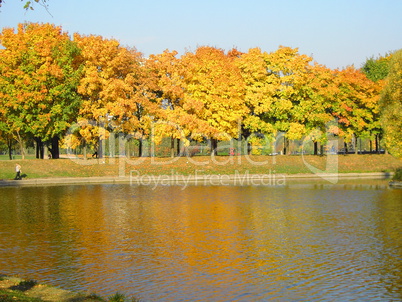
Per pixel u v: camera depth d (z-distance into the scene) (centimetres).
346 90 7100
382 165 6962
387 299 1598
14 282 1606
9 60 5672
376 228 2680
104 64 6103
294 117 6925
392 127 5025
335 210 3328
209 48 6744
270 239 2417
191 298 1595
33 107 5772
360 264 1977
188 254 2128
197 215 3119
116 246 2267
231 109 6588
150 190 4616
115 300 1455
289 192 4462
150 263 1992
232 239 2422
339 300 1590
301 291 1666
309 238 2439
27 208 3412
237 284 1736
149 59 6531
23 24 5972
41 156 6719
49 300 1403
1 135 6353
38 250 2192
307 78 6850
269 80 6862
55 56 5866
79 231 2612
